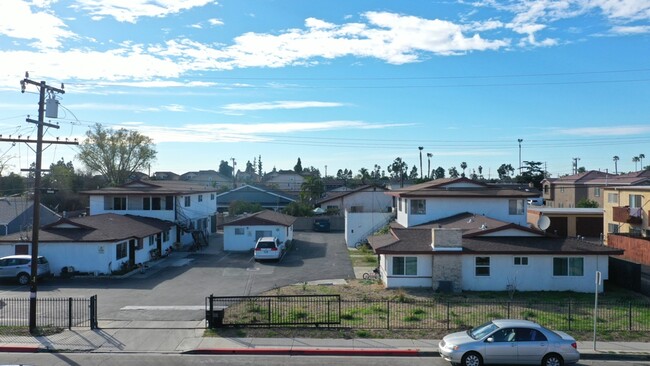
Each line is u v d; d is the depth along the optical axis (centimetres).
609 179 7000
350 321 2198
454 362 1638
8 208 4841
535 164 10119
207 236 5434
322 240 5334
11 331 2048
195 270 3591
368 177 12450
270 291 2869
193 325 2138
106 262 3378
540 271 2948
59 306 2497
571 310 2430
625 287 3017
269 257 3950
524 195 3791
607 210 5016
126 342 1914
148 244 4031
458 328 2069
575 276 2941
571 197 7631
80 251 3384
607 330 2061
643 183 5753
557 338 1627
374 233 4556
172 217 4762
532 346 1608
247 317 2234
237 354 1806
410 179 12681
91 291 2880
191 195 5247
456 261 2934
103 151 7812
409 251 2927
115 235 3516
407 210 3878
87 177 8050
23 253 3359
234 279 3253
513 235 3125
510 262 2953
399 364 1702
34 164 2345
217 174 14350
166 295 2769
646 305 2503
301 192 8438
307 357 1775
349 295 2764
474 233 3111
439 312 2375
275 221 4591
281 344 1880
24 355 1786
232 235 4603
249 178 16412
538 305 2550
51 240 3353
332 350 1814
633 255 3800
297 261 3988
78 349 1838
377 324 2147
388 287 2986
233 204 7100
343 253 4416
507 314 2317
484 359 1611
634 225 4481
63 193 7612
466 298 2728
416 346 1855
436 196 3800
